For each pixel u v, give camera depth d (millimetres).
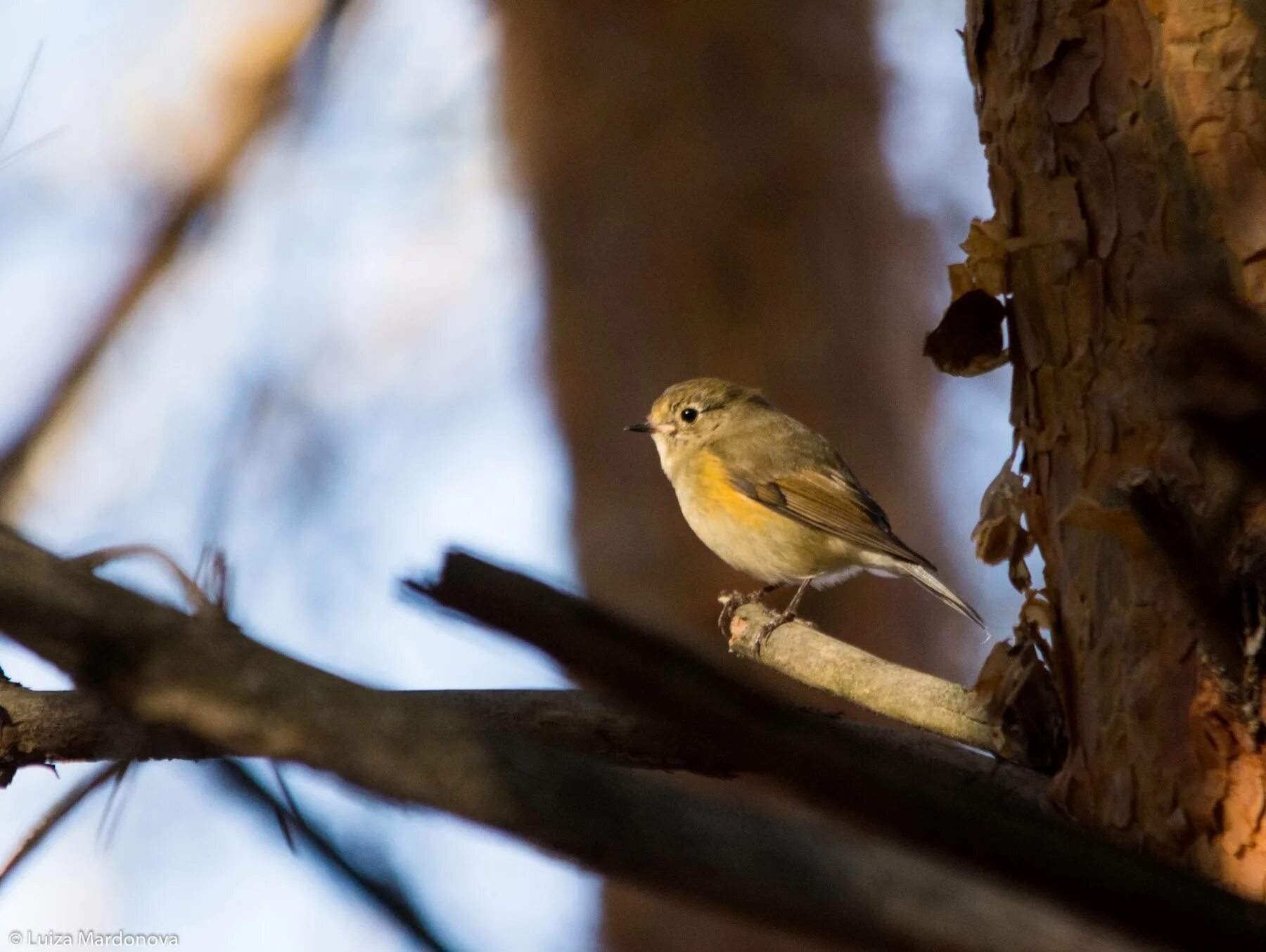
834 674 3867
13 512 6172
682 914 7023
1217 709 2479
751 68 8039
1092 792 2744
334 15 7324
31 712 2922
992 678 3385
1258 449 1570
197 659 1045
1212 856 2498
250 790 1136
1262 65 2598
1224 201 2590
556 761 1142
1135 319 2658
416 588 1117
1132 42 2729
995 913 1130
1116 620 2689
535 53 8148
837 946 1113
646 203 7918
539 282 8133
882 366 7980
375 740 1089
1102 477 2697
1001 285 2992
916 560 6574
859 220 8023
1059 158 2805
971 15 3049
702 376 7789
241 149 7297
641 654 1138
